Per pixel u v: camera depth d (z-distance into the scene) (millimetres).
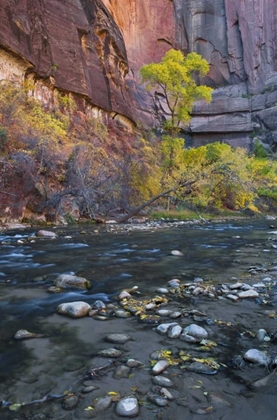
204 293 3656
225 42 45812
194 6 46750
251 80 43344
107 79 27000
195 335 2510
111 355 2188
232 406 1650
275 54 41938
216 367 2039
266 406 1652
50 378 1900
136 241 8461
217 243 8211
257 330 2645
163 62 22047
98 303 3225
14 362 2092
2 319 2850
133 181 18453
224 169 20125
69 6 22984
